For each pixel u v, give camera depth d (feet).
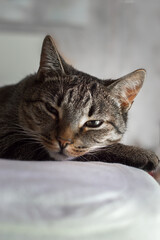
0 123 1.10
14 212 0.53
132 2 1.78
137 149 1.05
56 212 0.53
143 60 1.83
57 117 1.01
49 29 1.85
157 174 1.30
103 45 1.84
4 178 0.60
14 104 1.16
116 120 1.11
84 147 1.02
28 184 0.58
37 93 1.08
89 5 1.81
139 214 0.57
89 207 0.55
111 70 1.85
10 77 1.88
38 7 1.81
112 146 1.09
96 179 0.65
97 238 0.53
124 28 1.81
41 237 0.52
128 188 0.63
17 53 1.88
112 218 0.54
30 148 1.03
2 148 1.05
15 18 1.82
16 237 0.51
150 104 1.82
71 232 0.52
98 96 1.06
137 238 0.55
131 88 1.13
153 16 1.79
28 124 1.08
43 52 1.08
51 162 0.79
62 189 0.58
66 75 1.09
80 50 1.84
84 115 1.01
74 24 1.83
